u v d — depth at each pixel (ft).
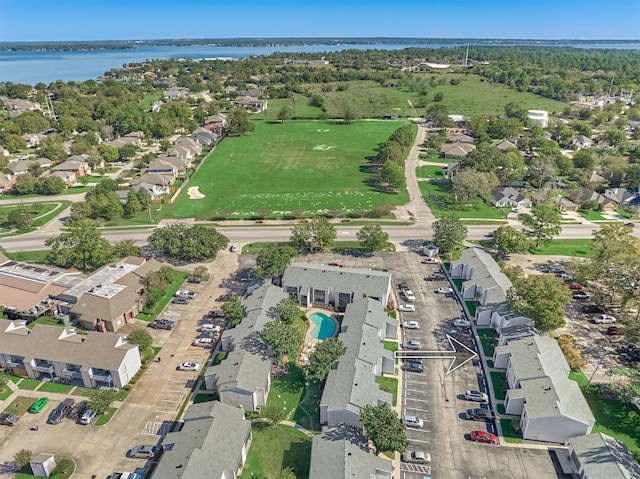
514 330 293.43
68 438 233.14
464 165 615.98
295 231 423.23
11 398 259.80
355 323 300.61
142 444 229.66
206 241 400.26
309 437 234.17
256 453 224.74
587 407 233.35
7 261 379.76
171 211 524.93
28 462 212.02
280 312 306.96
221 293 363.56
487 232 472.03
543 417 224.53
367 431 215.92
